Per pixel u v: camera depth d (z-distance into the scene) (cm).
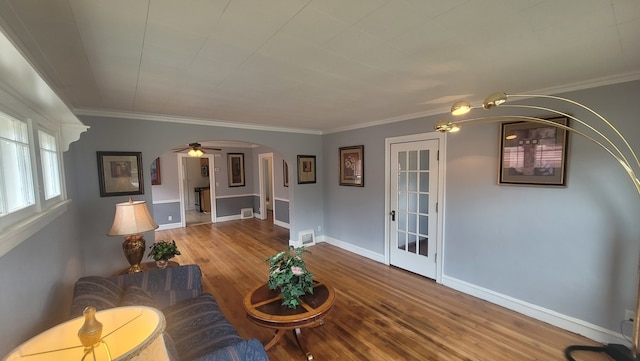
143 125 346
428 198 357
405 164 383
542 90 248
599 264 229
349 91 249
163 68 186
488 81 223
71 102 274
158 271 229
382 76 209
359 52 165
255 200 815
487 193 296
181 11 117
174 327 186
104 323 86
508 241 282
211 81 215
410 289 333
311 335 244
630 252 214
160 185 663
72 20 121
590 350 218
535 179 257
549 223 254
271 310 207
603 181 224
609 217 222
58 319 179
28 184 146
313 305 213
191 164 993
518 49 163
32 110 152
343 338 239
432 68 193
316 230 534
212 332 178
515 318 268
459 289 328
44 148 183
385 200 412
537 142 255
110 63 174
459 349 224
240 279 369
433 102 295
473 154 306
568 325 246
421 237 370
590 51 166
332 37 145
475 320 265
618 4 115
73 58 164
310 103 294
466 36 146
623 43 154
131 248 248
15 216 120
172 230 654
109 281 199
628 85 210
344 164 479
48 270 165
